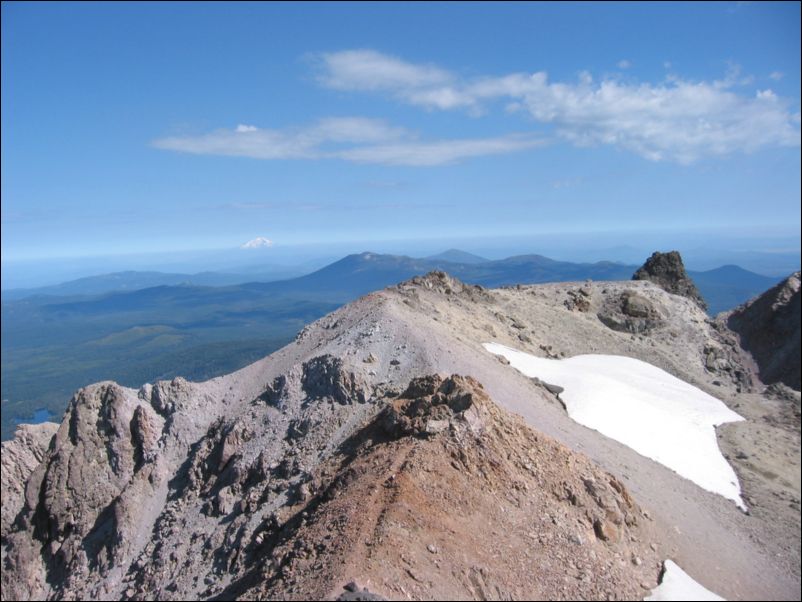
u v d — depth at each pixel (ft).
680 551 160.86
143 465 231.91
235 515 187.01
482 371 228.84
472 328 306.14
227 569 164.76
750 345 398.42
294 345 277.23
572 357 333.42
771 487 221.87
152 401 254.06
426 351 226.99
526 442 162.40
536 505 143.13
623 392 270.67
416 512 126.93
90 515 227.20
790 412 298.56
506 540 130.41
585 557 134.72
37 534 236.02
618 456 209.36
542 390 251.60
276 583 118.73
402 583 108.37
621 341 372.58
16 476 265.13
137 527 209.46
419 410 166.71
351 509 131.13
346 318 281.54
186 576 173.06
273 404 226.38
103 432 244.01
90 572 206.69
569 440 202.18
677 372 346.74
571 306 409.28
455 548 121.60
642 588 136.46
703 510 194.49
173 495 218.18
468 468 145.28
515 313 371.15
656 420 253.44
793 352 367.86
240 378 262.47
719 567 161.38
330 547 120.98
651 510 173.58
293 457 193.47
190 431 239.09
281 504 175.63
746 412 298.56
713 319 429.79
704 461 233.35
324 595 102.99
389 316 256.93
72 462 238.27
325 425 200.13
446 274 372.99
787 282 406.00
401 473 138.31
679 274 482.28
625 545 148.15
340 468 167.43
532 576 124.36
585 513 148.66
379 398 204.64
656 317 400.06
